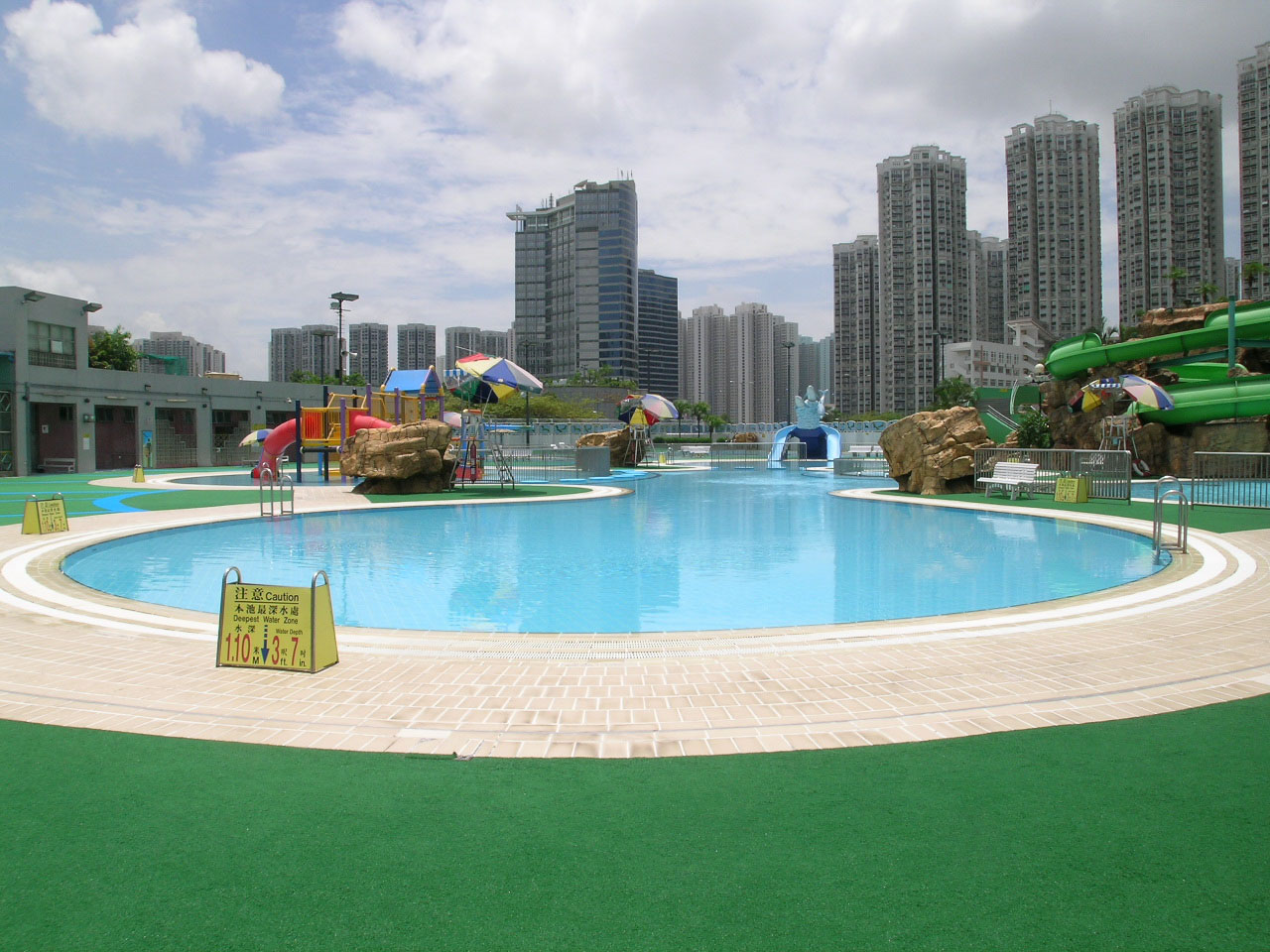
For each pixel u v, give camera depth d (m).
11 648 6.91
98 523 17.16
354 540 15.48
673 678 5.95
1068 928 2.81
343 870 3.23
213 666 6.30
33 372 37.59
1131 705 5.25
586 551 14.03
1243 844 3.40
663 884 3.12
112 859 3.33
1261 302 32.78
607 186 139.50
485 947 2.71
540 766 4.30
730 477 37.88
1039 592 10.26
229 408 48.16
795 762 4.34
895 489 27.30
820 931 2.80
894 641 7.18
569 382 119.94
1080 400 35.34
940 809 3.75
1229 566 11.04
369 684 5.81
